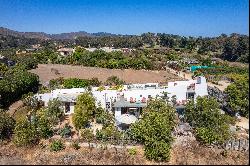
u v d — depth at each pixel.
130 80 103.69
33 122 52.31
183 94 62.66
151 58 143.25
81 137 50.12
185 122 52.50
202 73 106.06
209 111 47.28
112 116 57.31
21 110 65.88
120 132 48.75
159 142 40.38
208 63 124.94
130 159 40.94
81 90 69.75
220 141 42.12
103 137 48.16
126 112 59.38
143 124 43.22
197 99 50.91
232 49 85.00
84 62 135.12
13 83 76.12
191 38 194.12
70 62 140.00
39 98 68.38
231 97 43.22
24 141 46.69
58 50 184.00
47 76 112.38
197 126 48.34
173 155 40.88
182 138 46.44
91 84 90.25
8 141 49.34
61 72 119.00
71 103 63.38
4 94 70.00
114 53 142.00
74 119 53.66
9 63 140.50
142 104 58.97
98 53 139.12
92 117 57.44
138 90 62.41
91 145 46.56
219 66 107.44
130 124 51.69
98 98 61.72
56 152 45.06
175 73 115.00
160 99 54.41
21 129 48.09
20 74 88.19
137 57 139.25
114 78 100.50
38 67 132.38
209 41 163.62
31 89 87.00
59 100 61.69
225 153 38.50
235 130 41.03
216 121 45.19
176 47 195.38
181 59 145.50
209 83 86.50
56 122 57.06
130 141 46.59
